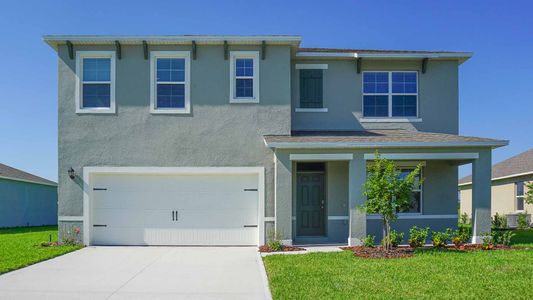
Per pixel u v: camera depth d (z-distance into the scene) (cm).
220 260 1189
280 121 1483
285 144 1356
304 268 1013
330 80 1627
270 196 1452
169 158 1466
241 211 1470
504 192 2697
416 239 1316
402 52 1633
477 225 1384
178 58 1496
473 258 1121
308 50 1686
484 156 1404
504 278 900
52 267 1086
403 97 1641
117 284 910
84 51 1473
